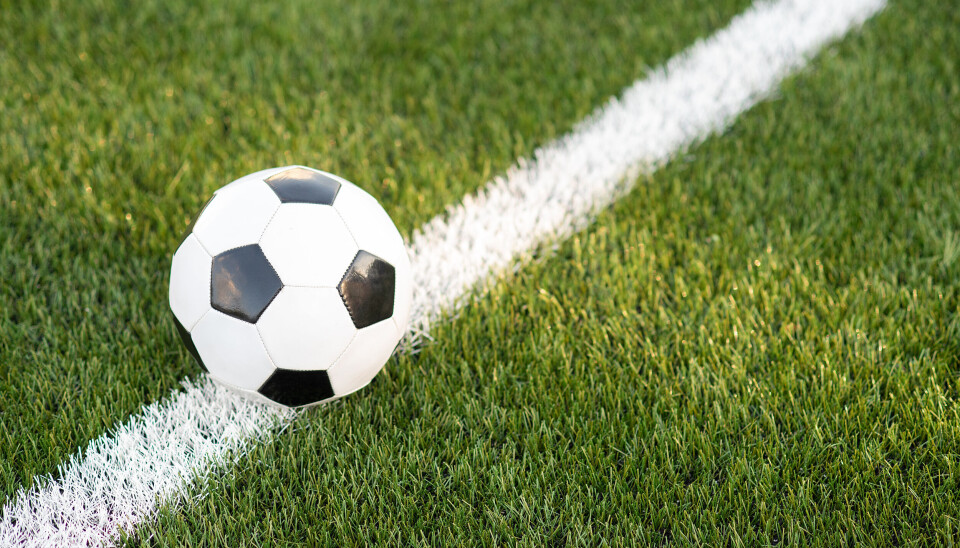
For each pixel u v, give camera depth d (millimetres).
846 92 3646
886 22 4164
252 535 2035
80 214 2922
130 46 3795
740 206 3061
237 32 3902
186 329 2051
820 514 2084
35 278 2674
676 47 4055
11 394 2318
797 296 2732
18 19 3863
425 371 2473
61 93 3486
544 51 3969
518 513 2088
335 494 2129
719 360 2504
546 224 3078
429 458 2219
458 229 3033
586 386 2424
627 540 2037
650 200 3143
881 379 2406
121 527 2076
